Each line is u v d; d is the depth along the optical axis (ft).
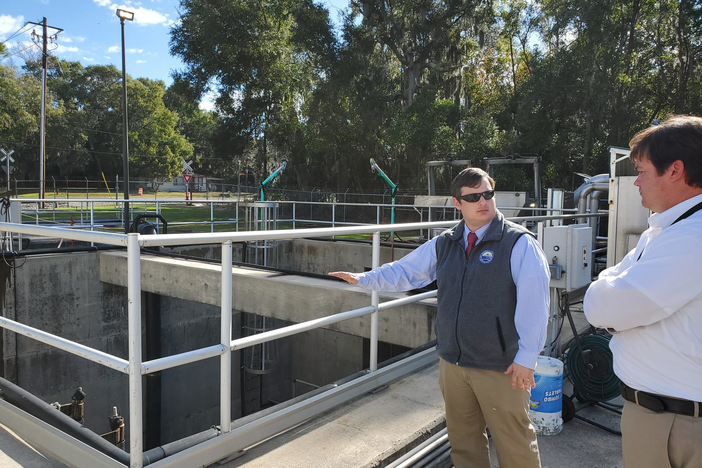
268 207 36.06
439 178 99.35
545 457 9.86
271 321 35.76
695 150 4.65
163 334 32.35
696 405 4.59
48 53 106.83
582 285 12.73
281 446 8.99
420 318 19.13
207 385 35.88
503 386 6.98
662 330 4.75
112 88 228.02
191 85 116.78
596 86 94.99
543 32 112.16
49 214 74.49
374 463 8.43
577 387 12.03
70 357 31.35
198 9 111.65
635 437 4.99
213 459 8.36
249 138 120.78
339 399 10.74
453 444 7.91
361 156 106.11
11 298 29.07
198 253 38.42
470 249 7.25
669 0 102.47
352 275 8.23
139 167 231.50
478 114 122.31
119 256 31.19
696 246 4.48
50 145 198.39
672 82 101.60
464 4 105.81
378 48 115.14
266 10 112.88
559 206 29.50
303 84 116.98
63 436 9.05
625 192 19.16
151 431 31.99
